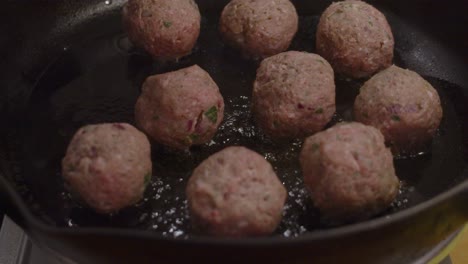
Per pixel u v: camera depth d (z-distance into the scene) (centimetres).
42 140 36
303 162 32
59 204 33
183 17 38
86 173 31
